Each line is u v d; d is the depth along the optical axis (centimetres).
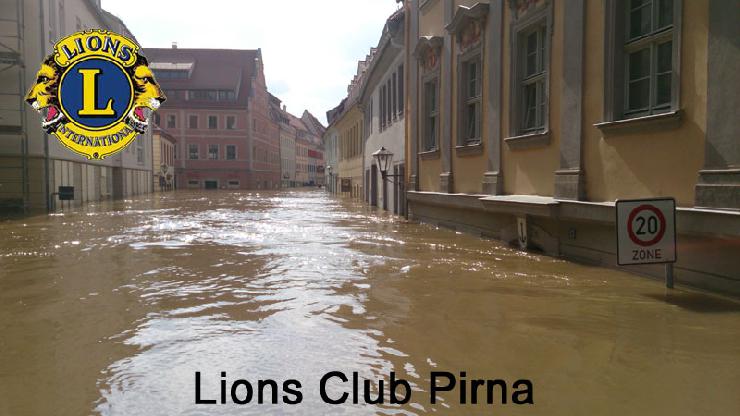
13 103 2197
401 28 1845
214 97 6994
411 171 1675
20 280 686
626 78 719
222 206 2661
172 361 384
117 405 312
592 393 323
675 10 613
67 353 402
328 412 302
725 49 550
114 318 498
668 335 431
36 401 318
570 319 481
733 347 402
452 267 759
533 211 844
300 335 442
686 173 602
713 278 565
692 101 593
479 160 1167
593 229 767
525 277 680
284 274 716
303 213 2109
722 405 305
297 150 10712
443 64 1369
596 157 758
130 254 918
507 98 1031
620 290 596
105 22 3231
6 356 396
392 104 2111
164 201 3238
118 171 3634
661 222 569
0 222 1633
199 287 635
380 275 703
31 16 2212
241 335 444
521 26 972
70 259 862
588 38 774
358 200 3475
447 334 441
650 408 302
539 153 918
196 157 6969
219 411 304
